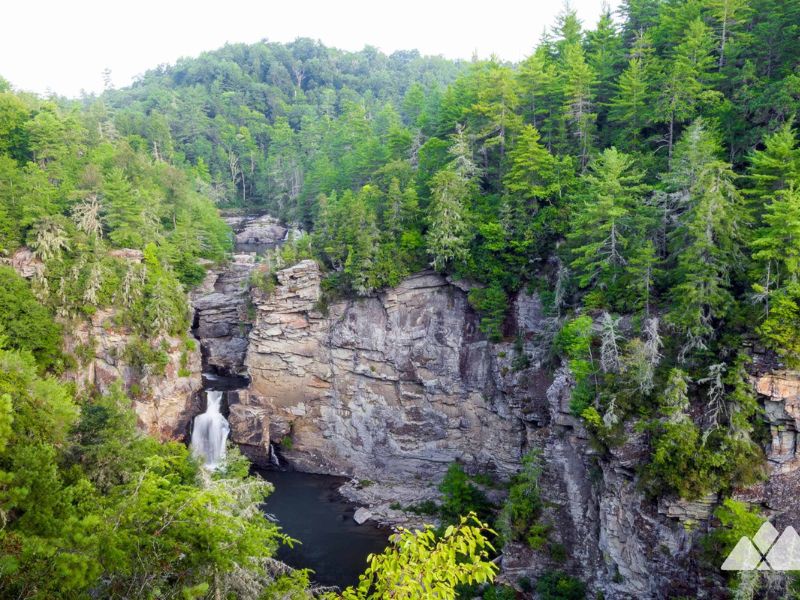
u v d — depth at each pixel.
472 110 65.06
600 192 46.31
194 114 154.88
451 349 61.53
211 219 95.38
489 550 49.62
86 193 72.38
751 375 35.66
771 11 54.97
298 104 182.75
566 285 50.88
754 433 35.25
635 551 37.38
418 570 14.66
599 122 65.12
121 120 127.06
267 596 21.25
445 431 62.03
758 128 47.78
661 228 45.09
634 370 38.44
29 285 61.91
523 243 55.53
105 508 21.73
